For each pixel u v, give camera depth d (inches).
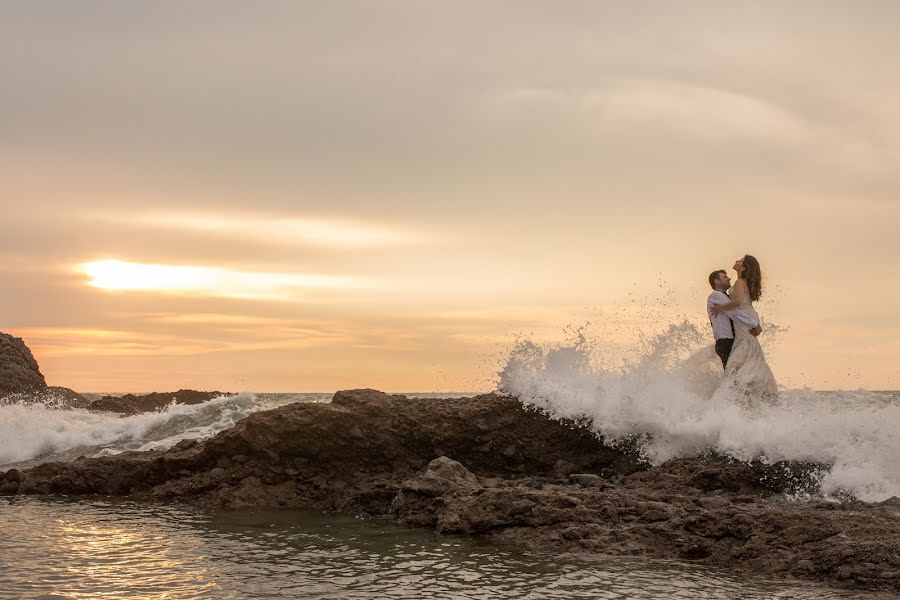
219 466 529.0
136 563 354.6
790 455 455.5
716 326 551.5
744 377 528.1
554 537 384.8
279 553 374.0
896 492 413.1
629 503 404.2
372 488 491.2
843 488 424.2
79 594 308.3
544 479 491.2
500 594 308.5
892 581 311.1
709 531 367.6
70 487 546.3
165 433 663.1
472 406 536.7
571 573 337.4
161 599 303.1
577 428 525.3
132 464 546.9
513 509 406.3
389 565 351.6
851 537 341.1
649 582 323.3
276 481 515.5
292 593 311.1
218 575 335.6
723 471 452.1
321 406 522.6
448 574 337.1
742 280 546.9
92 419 749.9
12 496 536.7
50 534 413.4
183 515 468.1
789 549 346.6
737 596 303.4
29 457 648.4
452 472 470.3
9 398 953.5
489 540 398.9
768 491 445.4
